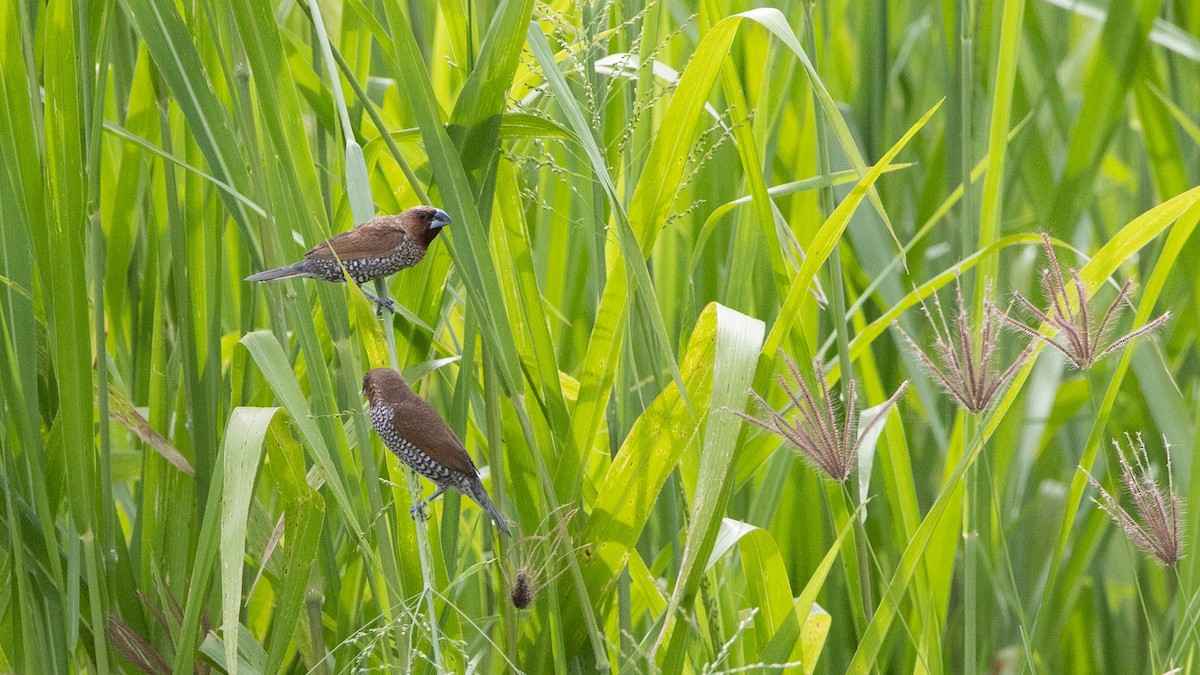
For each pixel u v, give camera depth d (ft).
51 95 27.84
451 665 28.04
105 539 28.07
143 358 28.35
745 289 28.53
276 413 27.78
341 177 28.12
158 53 27.86
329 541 28.17
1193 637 28.02
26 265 27.94
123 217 28.32
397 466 27.96
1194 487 28.14
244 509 27.61
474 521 28.43
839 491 28.37
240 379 28.27
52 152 27.89
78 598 27.94
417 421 27.73
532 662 28.04
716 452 27.68
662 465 27.94
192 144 28.25
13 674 28.09
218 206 28.19
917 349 27.89
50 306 27.96
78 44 27.99
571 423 27.96
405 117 28.53
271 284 28.04
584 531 27.96
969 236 28.37
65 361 27.89
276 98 27.86
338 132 28.09
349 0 28.04
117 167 28.60
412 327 28.07
